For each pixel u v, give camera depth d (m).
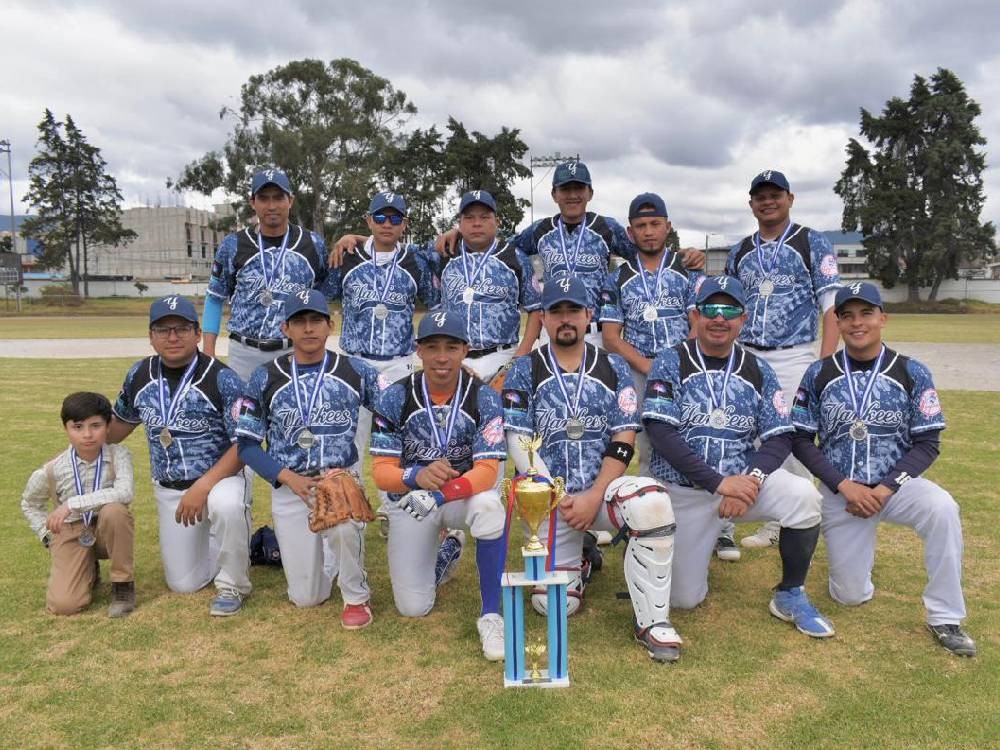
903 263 61.56
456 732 2.93
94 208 68.19
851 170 60.34
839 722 2.97
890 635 3.79
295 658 3.60
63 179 66.81
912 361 4.02
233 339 5.36
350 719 3.04
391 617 4.12
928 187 58.47
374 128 51.53
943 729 2.91
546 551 3.29
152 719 3.04
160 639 3.81
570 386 4.01
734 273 5.38
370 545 5.44
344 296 5.50
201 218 102.38
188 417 4.30
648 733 2.90
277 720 3.03
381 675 3.42
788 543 3.88
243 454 4.17
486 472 3.88
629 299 5.22
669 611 4.05
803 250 5.11
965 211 57.38
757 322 5.19
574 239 5.52
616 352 5.22
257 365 5.34
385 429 4.02
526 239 5.84
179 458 4.33
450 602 4.34
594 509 3.87
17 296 55.22
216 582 4.21
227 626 3.98
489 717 3.03
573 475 4.04
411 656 3.62
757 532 5.43
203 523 4.42
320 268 5.50
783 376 5.17
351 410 4.30
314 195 51.59
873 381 4.01
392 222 5.30
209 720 3.03
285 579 4.74
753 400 4.02
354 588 3.96
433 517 4.00
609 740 2.86
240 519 4.12
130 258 98.81
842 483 3.94
